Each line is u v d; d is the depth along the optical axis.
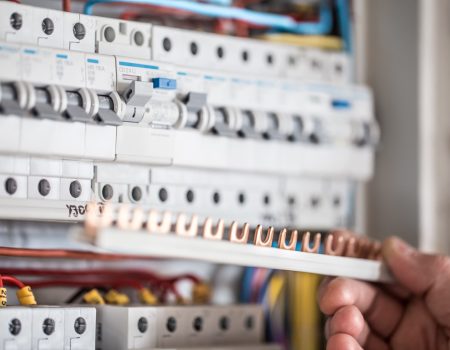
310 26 1.44
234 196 1.26
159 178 1.15
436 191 1.48
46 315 0.98
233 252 0.93
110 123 1.05
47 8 1.15
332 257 1.08
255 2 1.49
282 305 1.49
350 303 1.12
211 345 1.20
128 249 0.83
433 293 1.18
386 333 1.22
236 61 1.26
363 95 1.42
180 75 1.15
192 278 1.36
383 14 1.54
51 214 1.03
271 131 1.25
